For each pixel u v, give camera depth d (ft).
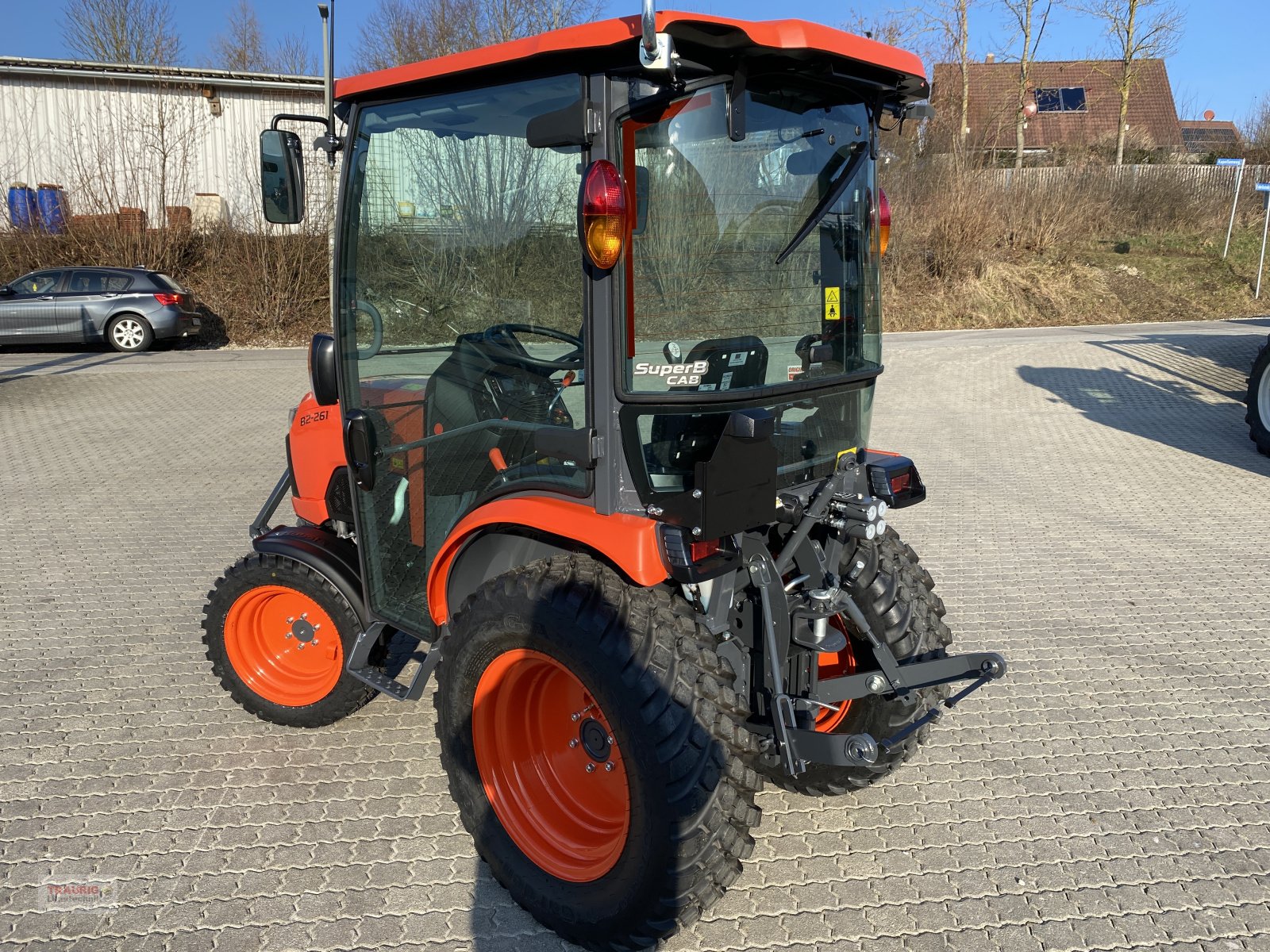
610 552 7.95
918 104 9.81
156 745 12.33
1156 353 48.06
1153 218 81.82
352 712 12.43
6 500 24.86
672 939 8.86
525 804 9.30
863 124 9.30
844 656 10.64
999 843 10.39
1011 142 110.63
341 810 10.91
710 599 8.64
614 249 7.55
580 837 9.08
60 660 14.93
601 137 7.66
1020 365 46.68
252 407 38.42
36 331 54.44
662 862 7.86
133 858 9.99
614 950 8.46
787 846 10.32
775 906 9.34
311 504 12.65
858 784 10.68
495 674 8.96
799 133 8.72
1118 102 122.62
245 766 11.83
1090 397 39.34
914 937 8.91
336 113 10.06
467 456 9.87
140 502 24.68
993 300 70.54
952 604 17.56
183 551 20.63
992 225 74.43
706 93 7.92
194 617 16.76
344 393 10.77
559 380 8.69
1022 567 19.70
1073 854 10.19
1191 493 25.53
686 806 7.76
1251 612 17.06
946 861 10.07
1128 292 71.67
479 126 8.73
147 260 65.05
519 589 8.57
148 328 56.34
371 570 11.37
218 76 72.13
